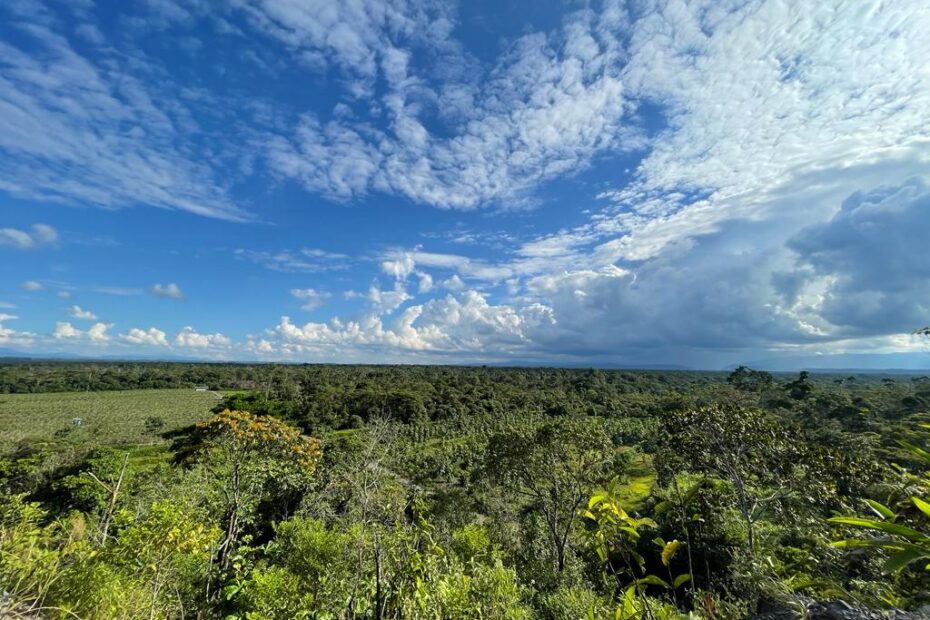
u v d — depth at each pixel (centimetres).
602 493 212
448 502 1992
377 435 474
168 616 446
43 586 359
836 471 1014
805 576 261
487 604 433
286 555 720
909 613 236
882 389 4419
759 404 3944
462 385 7888
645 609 191
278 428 1210
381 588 378
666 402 5209
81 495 1769
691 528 962
